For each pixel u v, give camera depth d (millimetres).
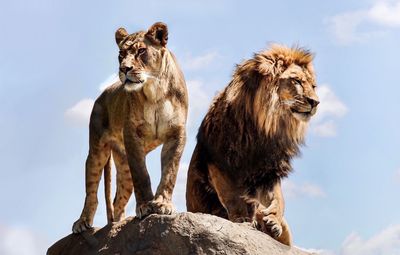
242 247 12320
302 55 14906
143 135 13508
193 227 12383
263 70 14625
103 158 14656
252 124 14656
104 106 14594
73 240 14281
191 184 15445
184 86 13773
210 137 14914
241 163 14664
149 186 13344
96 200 14602
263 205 14688
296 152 15031
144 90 13289
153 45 13352
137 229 12836
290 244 14828
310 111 14547
